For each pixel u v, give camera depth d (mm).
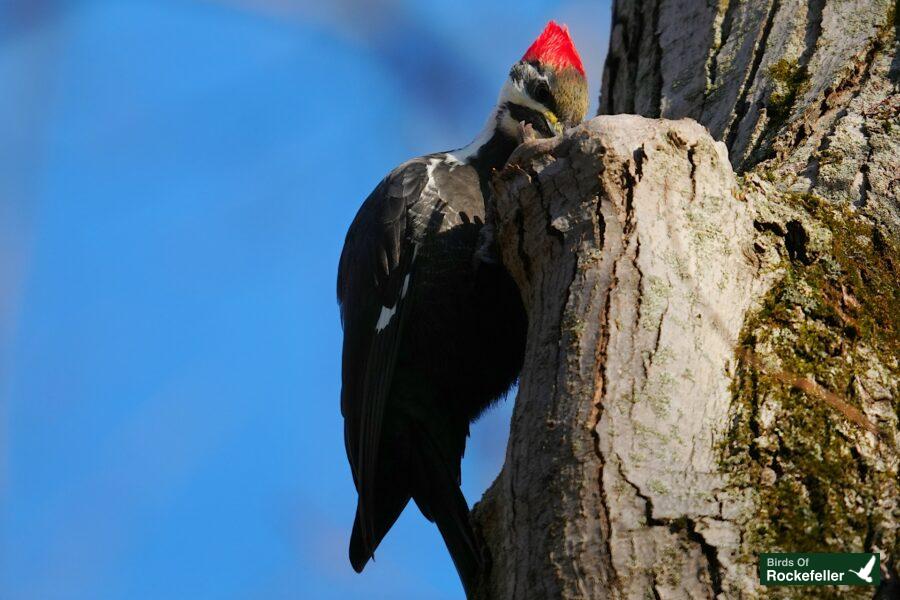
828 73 8094
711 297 5855
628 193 6008
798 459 5258
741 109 8391
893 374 5852
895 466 5281
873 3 8422
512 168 6461
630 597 4812
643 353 5543
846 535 4949
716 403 5527
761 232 6473
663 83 9375
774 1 8977
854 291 6273
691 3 9672
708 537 4934
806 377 5707
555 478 5258
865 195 6906
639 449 5234
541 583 5027
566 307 5816
